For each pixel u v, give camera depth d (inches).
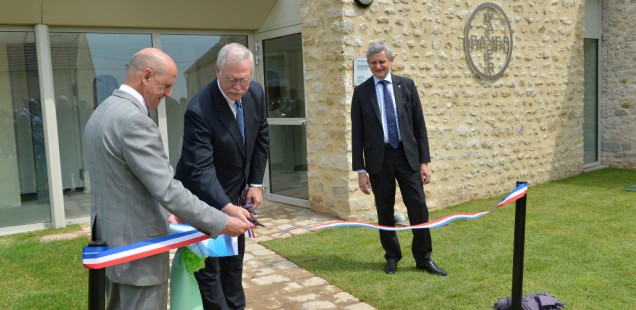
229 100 109.5
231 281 120.9
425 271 155.3
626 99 337.4
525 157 285.0
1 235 212.5
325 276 154.4
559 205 236.4
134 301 83.4
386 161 149.3
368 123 149.8
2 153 217.6
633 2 327.9
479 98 257.4
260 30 258.8
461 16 245.1
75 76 228.2
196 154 105.3
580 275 147.8
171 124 251.0
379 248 179.6
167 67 83.6
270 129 263.7
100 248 75.2
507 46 267.6
